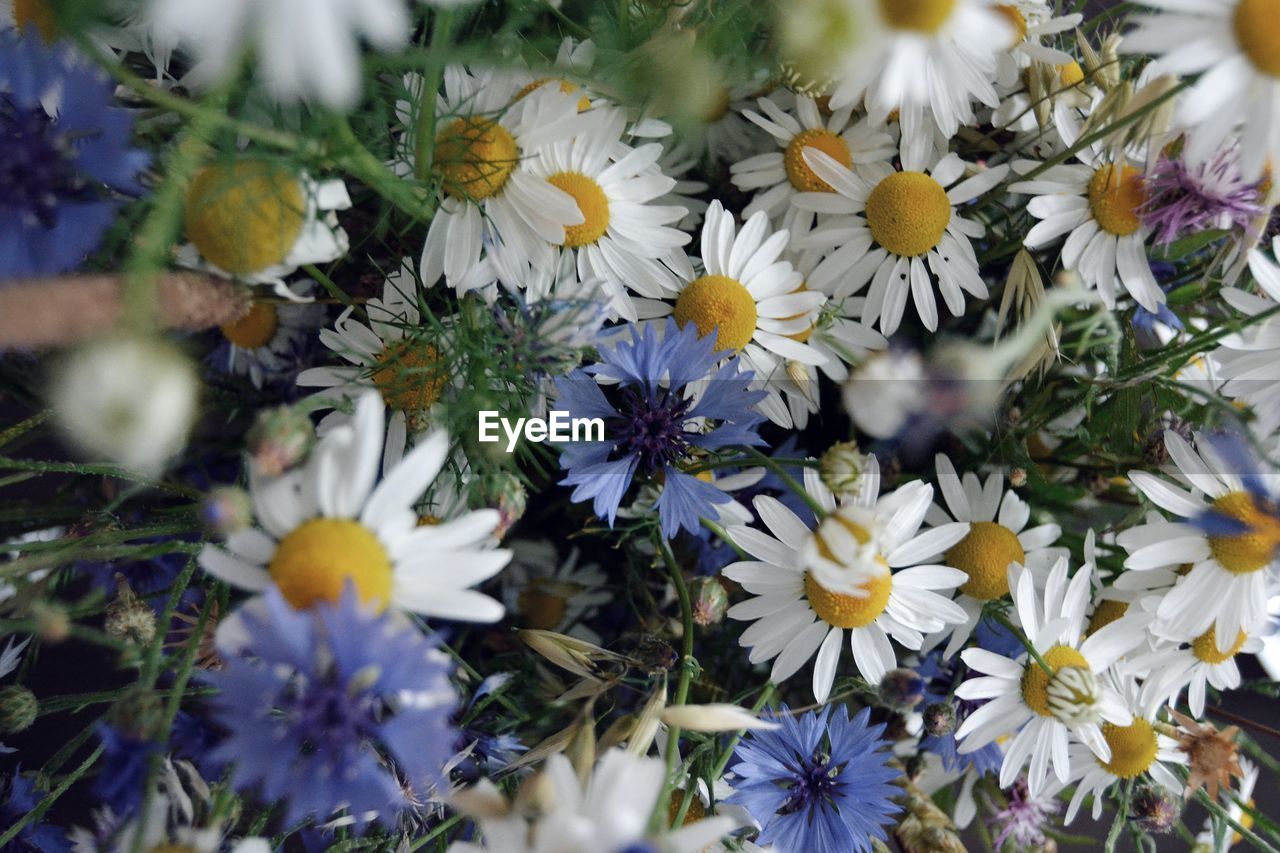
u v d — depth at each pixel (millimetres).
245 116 253
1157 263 310
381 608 241
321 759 235
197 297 234
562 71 254
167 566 304
